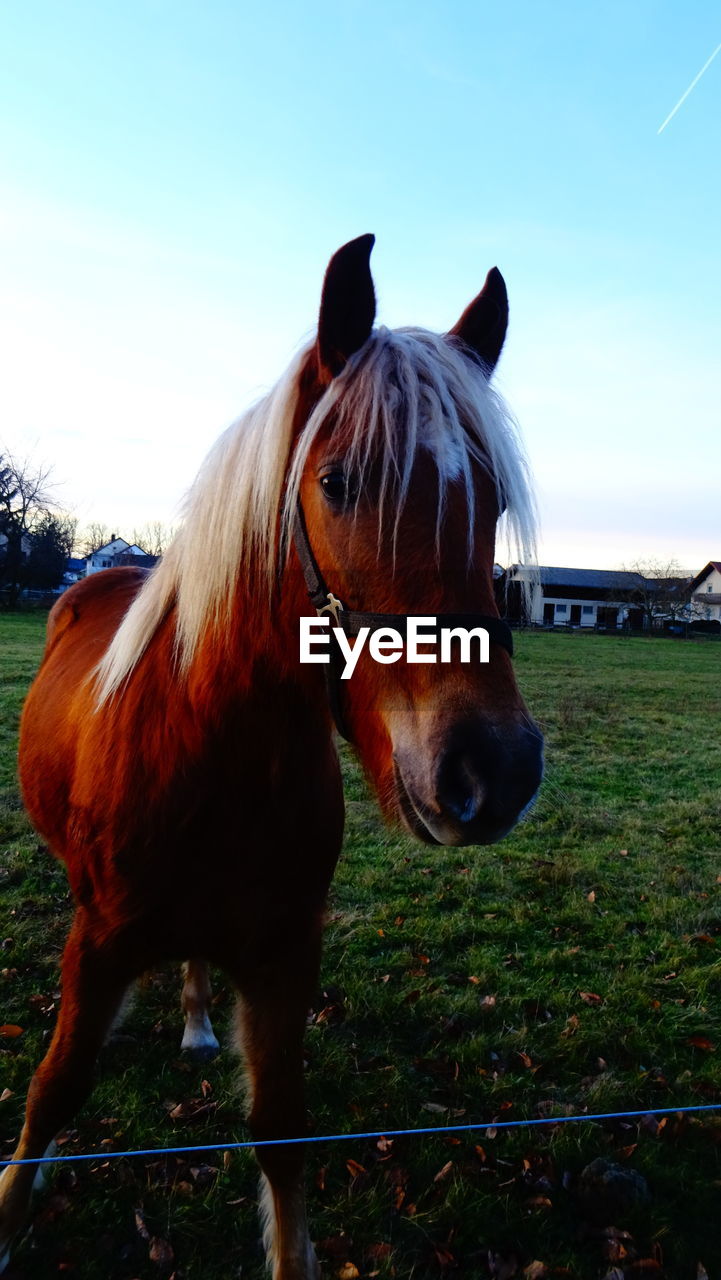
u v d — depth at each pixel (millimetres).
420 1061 2678
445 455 1212
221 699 1464
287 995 1639
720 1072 2725
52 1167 2133
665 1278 1930
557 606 49250
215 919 1573
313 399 1367
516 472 1374
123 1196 2061
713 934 3852
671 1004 3143
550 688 13625
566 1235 2041
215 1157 2219
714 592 61094
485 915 3926
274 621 1407
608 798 6379
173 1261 1890
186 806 1488
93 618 2535
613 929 3822
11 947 3291
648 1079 2672
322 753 1597
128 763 1555
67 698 2062
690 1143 2381
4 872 4000
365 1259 1935
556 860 4738
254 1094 1663
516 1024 2973
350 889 4148
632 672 17797
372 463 1202
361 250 1264
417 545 1184
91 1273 1851
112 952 1596
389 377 1257
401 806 1221
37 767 2172
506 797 1093
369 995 3053
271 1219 1773
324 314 1280
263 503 1385
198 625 1503
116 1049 2664
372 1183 2154
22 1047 2641
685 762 7902
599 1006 3105
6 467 33125
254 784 1496
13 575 34312
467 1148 2299
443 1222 2049
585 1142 2336
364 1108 2430
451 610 1167
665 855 4984
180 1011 2904
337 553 1237
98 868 1593
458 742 1108
